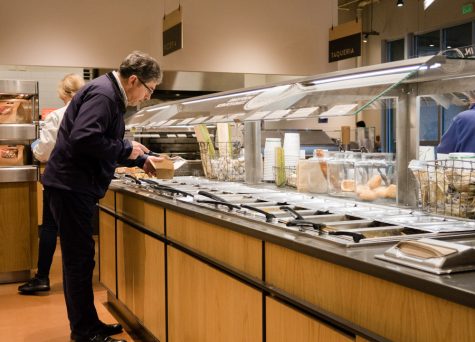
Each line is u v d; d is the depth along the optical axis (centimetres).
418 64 212
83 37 658
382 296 155
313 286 184
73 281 326
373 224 218
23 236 498
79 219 318
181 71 707
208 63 719
